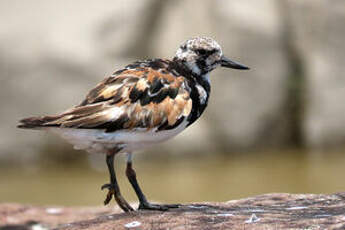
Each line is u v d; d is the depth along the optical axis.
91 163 15.74
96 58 15.71
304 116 16.72
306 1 17.12
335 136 16.77
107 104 7.61
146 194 14.43
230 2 16.61
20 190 14.86
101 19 15.94
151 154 15.85
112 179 7.82
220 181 15.12
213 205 8.17
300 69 16.86
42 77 15.62
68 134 7.61
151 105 7.75
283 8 17.03
